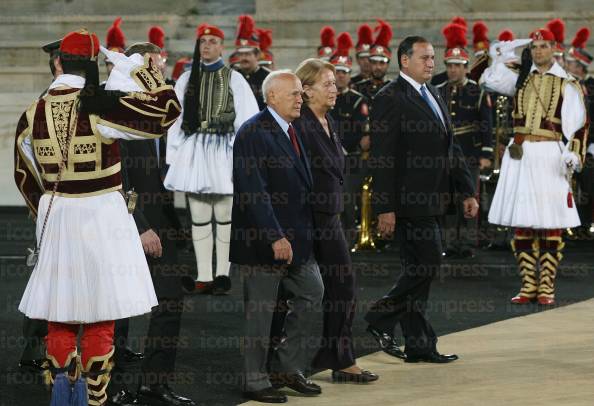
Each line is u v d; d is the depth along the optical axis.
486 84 35.38
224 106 35.28
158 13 61.22
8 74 60.94
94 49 20.14
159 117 19.58
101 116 19.44
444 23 57.28
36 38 61.38
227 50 59.44
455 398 23.06
